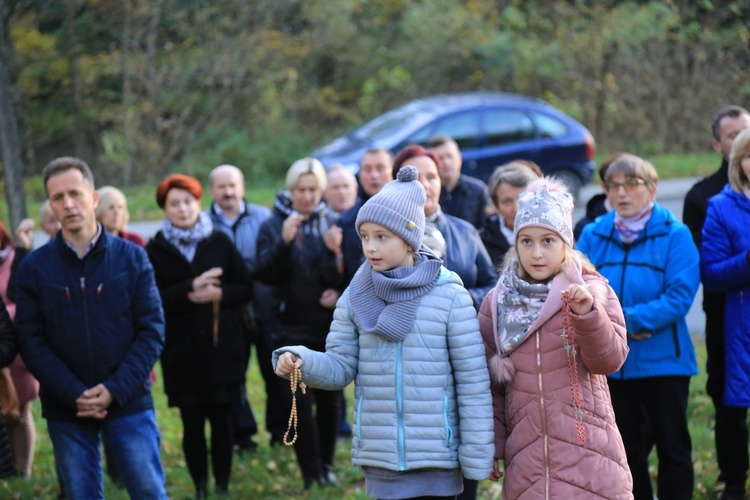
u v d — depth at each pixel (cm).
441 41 2859
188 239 680
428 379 423
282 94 2867
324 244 689
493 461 421
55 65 2580
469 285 564
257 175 2697
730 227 566
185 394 666
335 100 2933
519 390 425
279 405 805
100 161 2694
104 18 2606
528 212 420
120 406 550
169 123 2714
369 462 429
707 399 798
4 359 543
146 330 559
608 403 427
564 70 2739
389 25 3058
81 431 547
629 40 2625
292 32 2952
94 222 559
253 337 805
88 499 544
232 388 684
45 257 552
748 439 632
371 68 2966
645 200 555
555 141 1797
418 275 425
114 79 2731
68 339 544
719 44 2600
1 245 695
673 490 539
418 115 1795
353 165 1708
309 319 686
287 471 755
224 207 831
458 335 423
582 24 2775
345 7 2939
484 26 2881
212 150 2761
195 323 665
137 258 564
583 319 393
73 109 2736
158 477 559
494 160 1758
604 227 571
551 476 415
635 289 550
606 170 579
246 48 2783
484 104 1797
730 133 623
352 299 437
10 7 1095
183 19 2752
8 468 561
